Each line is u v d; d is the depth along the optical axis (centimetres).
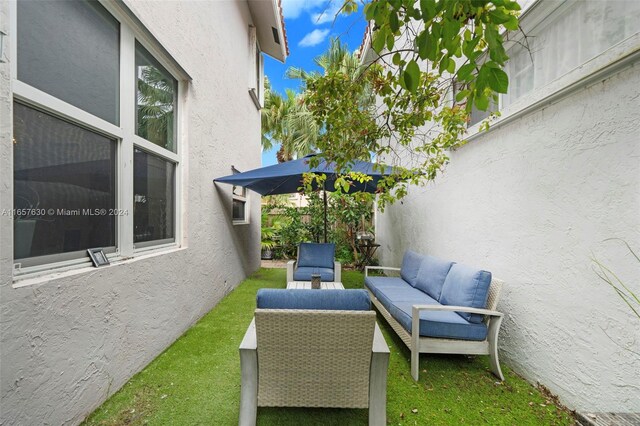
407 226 522
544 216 210
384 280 409
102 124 196
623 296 146
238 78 542
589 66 171
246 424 163
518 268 237
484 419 180
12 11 135
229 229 484
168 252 277
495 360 229
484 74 104
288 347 158
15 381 131
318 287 346
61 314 156
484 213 285
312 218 815
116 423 170
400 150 572
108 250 204
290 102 1306
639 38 145
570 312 188
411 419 180
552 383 201
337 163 229
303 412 187
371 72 197
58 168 164
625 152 157
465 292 245
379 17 114
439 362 257
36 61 148
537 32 227
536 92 211
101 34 198
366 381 163
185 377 221
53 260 160
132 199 229
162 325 263
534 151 221
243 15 574
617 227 160
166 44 274
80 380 168
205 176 378
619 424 108
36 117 151
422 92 198
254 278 604
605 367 165
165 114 292
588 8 185
